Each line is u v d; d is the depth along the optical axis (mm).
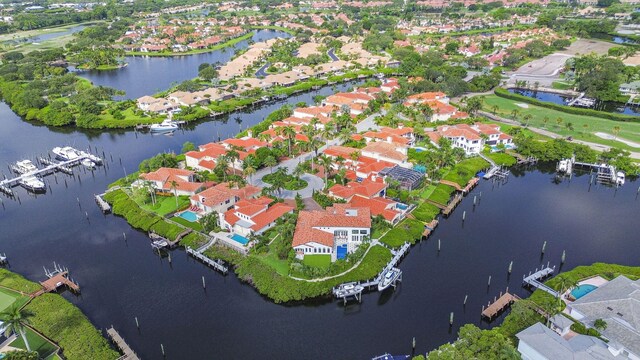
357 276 113312
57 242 136875
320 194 150000
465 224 141875
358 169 163125
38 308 103875
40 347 93812
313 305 108938
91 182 178000
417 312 105750
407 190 155000
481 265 121625
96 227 144625
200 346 97312
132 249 132625
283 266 117375
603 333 89188
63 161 194375
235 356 94625
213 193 145375
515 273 118000
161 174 162250
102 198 161250
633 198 159000
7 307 104875
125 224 146000
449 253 127312
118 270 123000
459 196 156625
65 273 120250
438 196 153125
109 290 115062
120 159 199625
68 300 111438
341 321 104000
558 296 102812
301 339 98938
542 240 132875
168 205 150500
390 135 191000
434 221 140125
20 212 155500
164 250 131500
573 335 93375
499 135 197500
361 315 105688
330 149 180750
